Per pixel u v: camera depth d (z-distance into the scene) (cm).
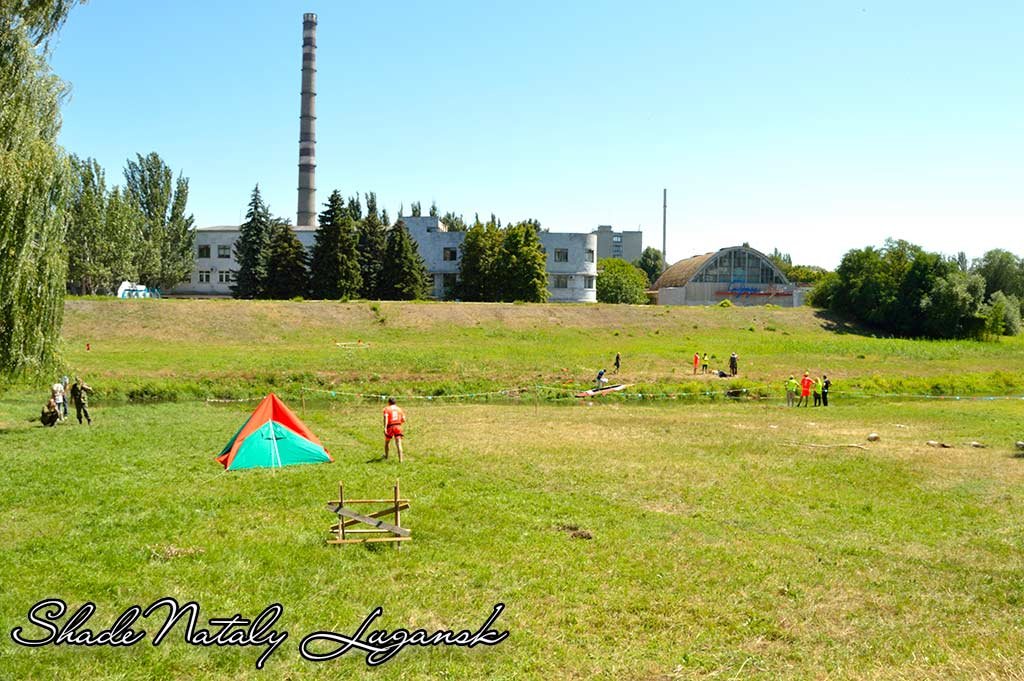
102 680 958
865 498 1944
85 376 4134
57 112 2720
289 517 1653
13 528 1525
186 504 1736
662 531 1633
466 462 2300
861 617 1218
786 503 1883
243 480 1983
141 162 9712
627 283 12512
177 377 4284
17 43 2553
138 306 6172
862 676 1016
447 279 10906
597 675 1011
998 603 1280
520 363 5347
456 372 4953
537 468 2230
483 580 1322
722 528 1670
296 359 5038
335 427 3081
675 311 8200
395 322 6838
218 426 2994
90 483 1906
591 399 4331
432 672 1009
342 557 1413
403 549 1468
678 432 3000
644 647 1095
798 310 8925
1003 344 7731
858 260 8969
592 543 1533
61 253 2759
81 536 1478
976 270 11531
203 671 996
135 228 9044
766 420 3444
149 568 1324
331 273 8719
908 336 8469
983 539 1612
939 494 1986
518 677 998
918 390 4697
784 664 1055
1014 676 1011
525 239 9756
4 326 2556
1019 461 2417
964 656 1083
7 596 1173
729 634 1145
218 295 10944
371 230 9431
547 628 1146
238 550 1422
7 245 2514
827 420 3453
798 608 1243
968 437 2934
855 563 1458
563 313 7688
